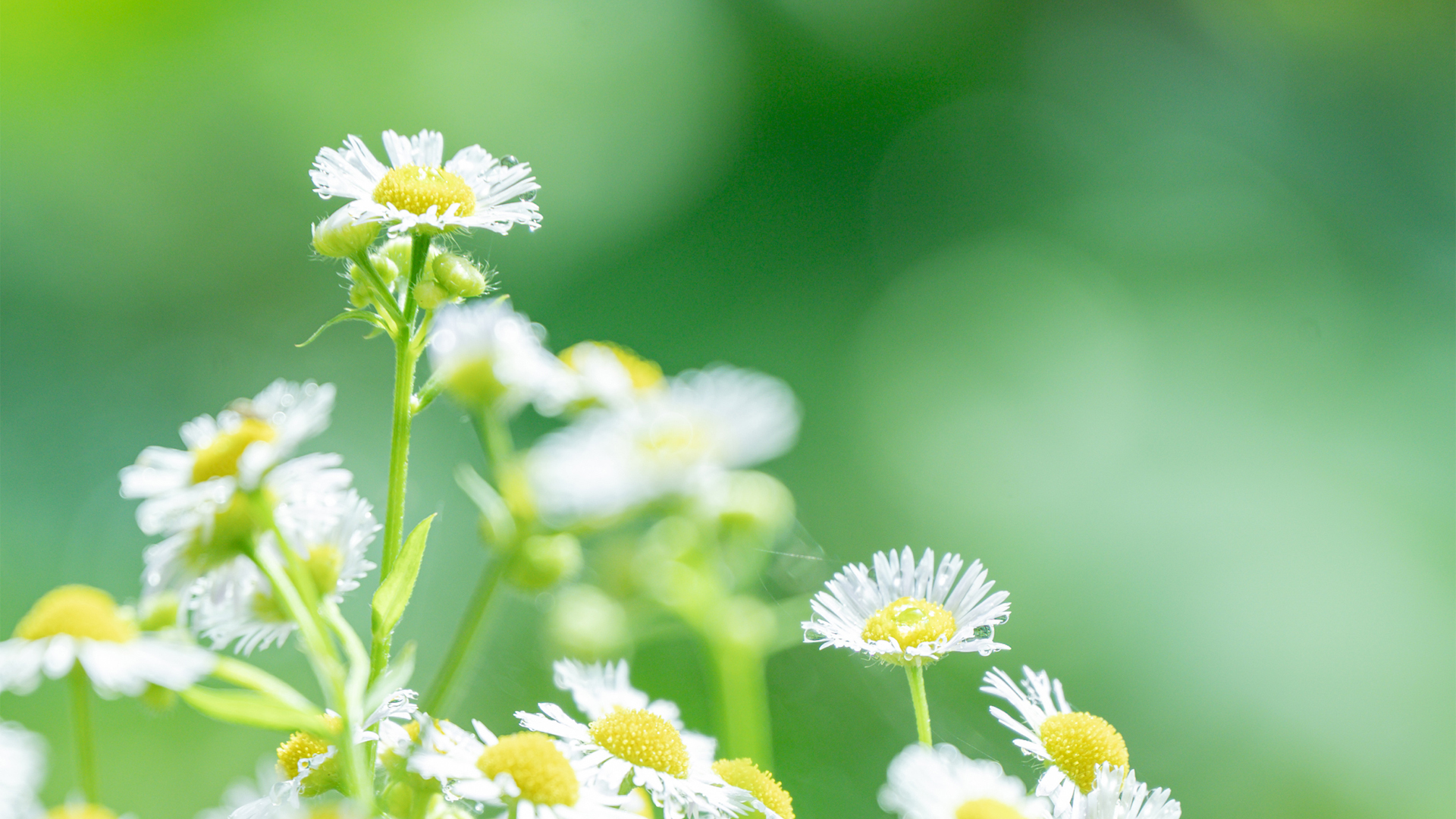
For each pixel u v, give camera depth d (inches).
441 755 15.1
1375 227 52.9
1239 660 39.0
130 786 28.4
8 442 43.4
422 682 34.3
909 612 15.4
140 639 15.2
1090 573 41.7
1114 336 50.1
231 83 50.9
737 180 56.2
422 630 36.8
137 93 49.5
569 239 53.8
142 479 15.6
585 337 52.1
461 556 39.7
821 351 52.0
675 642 33.2
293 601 15.4
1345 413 45.8
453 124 53.4
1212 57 58.8
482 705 25.3
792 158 56.8
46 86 48.3
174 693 15.6
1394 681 38.5
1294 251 51.9
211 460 15.6
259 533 15.5
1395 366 47.2
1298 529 41.8
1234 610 40.0
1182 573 41.1
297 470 15.5
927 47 58.8
